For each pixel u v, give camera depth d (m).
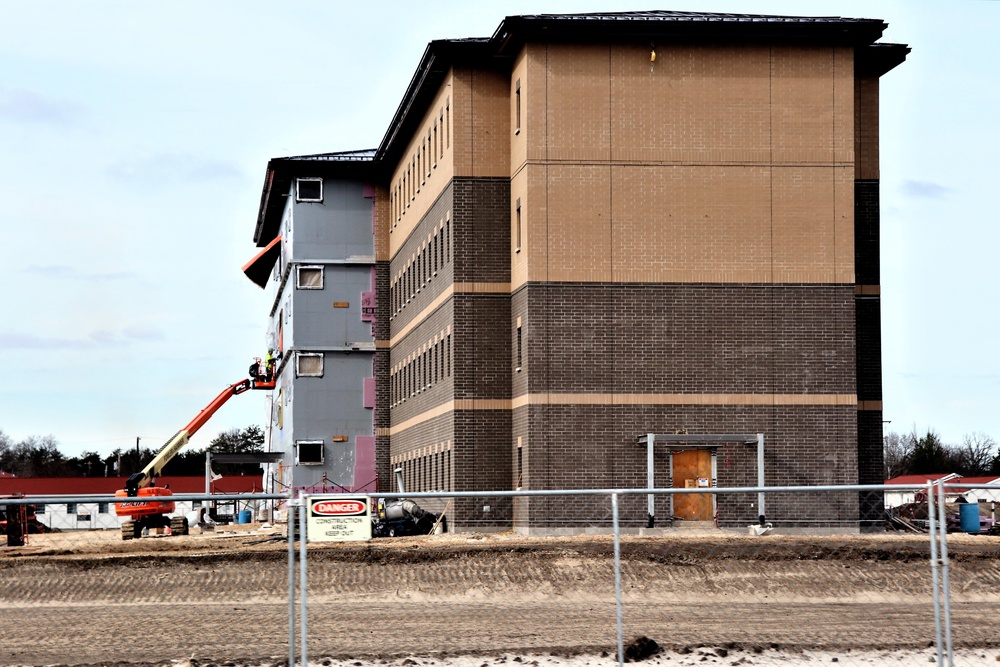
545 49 57.09
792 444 56.75
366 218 87.69
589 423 56.59
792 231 57.12
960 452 168.25
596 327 56.78
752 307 57.00
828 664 28.02
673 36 56.97
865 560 41.31
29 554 47.69
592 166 57.00
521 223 58.62
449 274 63.44
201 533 70.44
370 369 87.25
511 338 61.56
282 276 96.38
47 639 32.06
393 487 85.06
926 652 29.22
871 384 61.62
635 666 27.75
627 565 41.56
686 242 57.00
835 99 57.41
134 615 36.12
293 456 86.25
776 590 39.91
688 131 57.09
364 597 39.19
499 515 61.19
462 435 61.53
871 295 61.81
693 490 23.02
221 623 34.62
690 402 56.75
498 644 30.73
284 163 86.94
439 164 66.38
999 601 38.53
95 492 143.00
